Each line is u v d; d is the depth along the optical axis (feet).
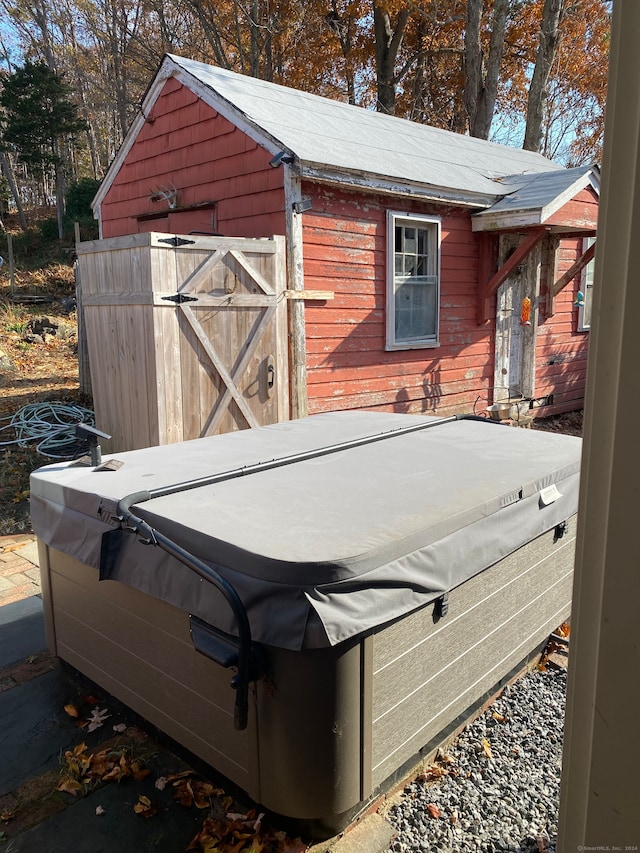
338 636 5.83
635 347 2.30
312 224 20.71
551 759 8.16
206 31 63.77
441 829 7.00
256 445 10.85
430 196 23.18
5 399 28.48
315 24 67.31
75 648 9.30
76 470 9.29
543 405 32.35
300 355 20.33
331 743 6.20
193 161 23.99
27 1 88.22
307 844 6.72
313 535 6.55
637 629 2.40
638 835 2.49
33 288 59.88
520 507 8.44
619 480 2.41
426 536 6.82
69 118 84.17
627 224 2.31
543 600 9.75
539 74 45.11
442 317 26.18
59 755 8.16
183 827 6.99
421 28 66.28
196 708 7.32
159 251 15.60
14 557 14.60
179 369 16.38
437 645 7.48
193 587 6.68
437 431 12.14
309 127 23.24
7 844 6.77
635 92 2.26
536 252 29.55
